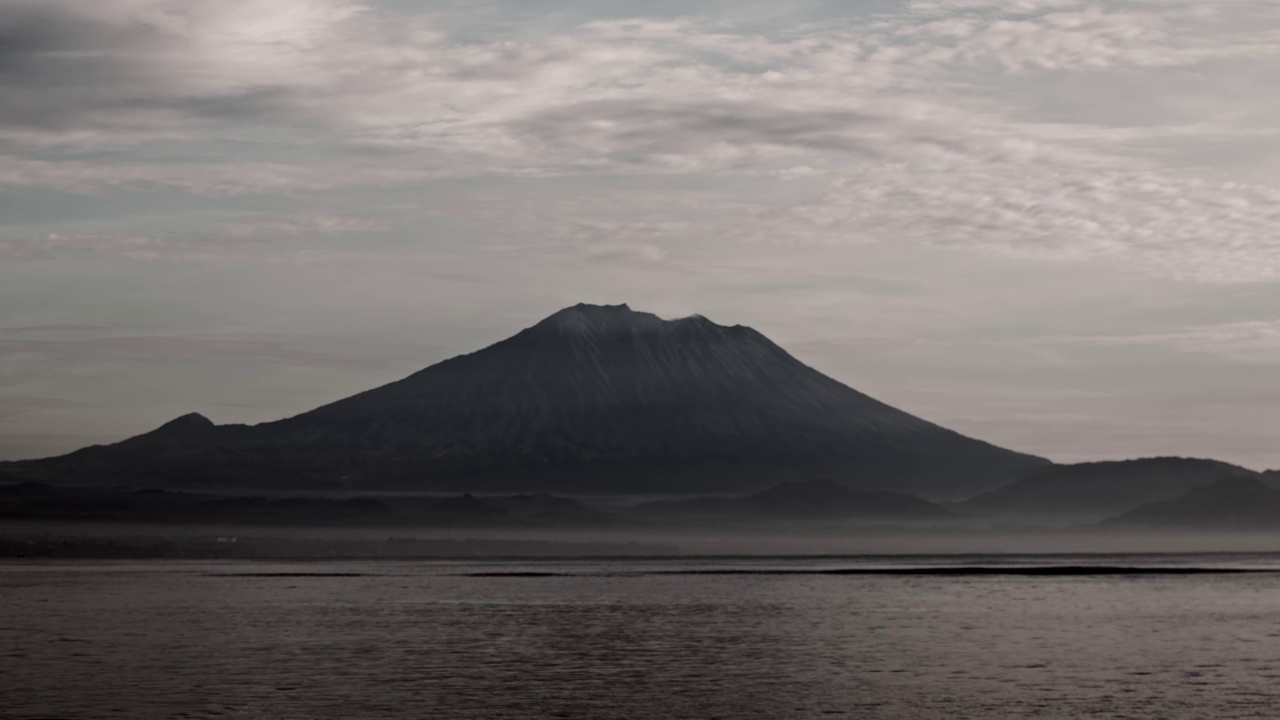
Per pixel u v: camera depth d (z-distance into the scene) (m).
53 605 123.94
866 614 112.62
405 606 122.75
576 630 97.25
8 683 68.69
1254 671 73.00
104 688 67.06
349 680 70.06
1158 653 81.56
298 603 127.25
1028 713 59.78
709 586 160.75
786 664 76.56
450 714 59.84
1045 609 118.38
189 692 65.75
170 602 128.25
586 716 59.34
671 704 62.47
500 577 191.25
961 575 197.62
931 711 60.41
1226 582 169.75
